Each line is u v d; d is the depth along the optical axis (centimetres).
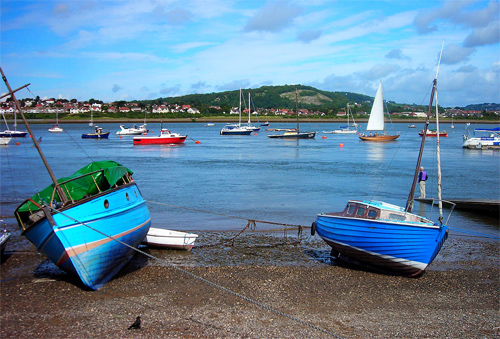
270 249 1878
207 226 2286
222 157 6256
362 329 1128
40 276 1503
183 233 1864
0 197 3039
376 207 1600
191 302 1271
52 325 1112
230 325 1126
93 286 1375
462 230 2250
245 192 3309
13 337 1045
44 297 1303
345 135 13150
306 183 3778
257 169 4797
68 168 4769
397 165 5259
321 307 1264
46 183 3700
